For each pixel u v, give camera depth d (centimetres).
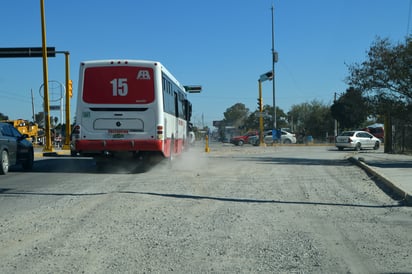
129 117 1585
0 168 1530
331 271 575
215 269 580
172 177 1503
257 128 9962
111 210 934
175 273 564
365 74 2139
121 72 1591
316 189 1273
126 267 584
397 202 1070
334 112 5919
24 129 4353
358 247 682
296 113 9525
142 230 777
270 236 746
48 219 851
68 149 2891
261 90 4309
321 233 767
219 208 977
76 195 1116
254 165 2009
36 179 1445
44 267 581
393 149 3039
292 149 3825
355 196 1155
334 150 3678
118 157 1672
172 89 1853
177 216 890
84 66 1595
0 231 761
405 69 2052
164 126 1623
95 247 672
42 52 2592
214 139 10219
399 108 2111
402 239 729
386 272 569
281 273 568
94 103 1584
